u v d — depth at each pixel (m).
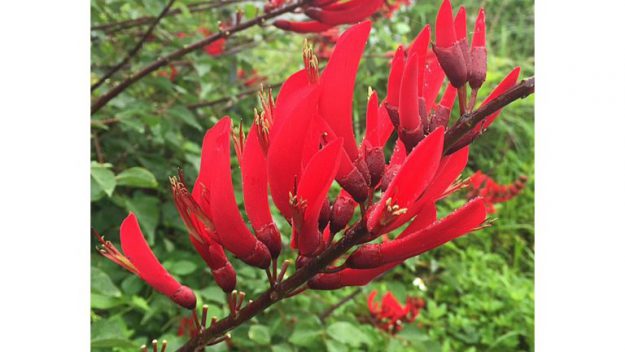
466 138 0.22
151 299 0.59
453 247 0.87
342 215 0.21
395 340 0.60
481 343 0.82
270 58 0.81
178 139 0.64
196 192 0.22
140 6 0.59
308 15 0.45
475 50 0.22
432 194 0.22
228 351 0.59
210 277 0.62
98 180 0.44
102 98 0.51
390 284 0.60
